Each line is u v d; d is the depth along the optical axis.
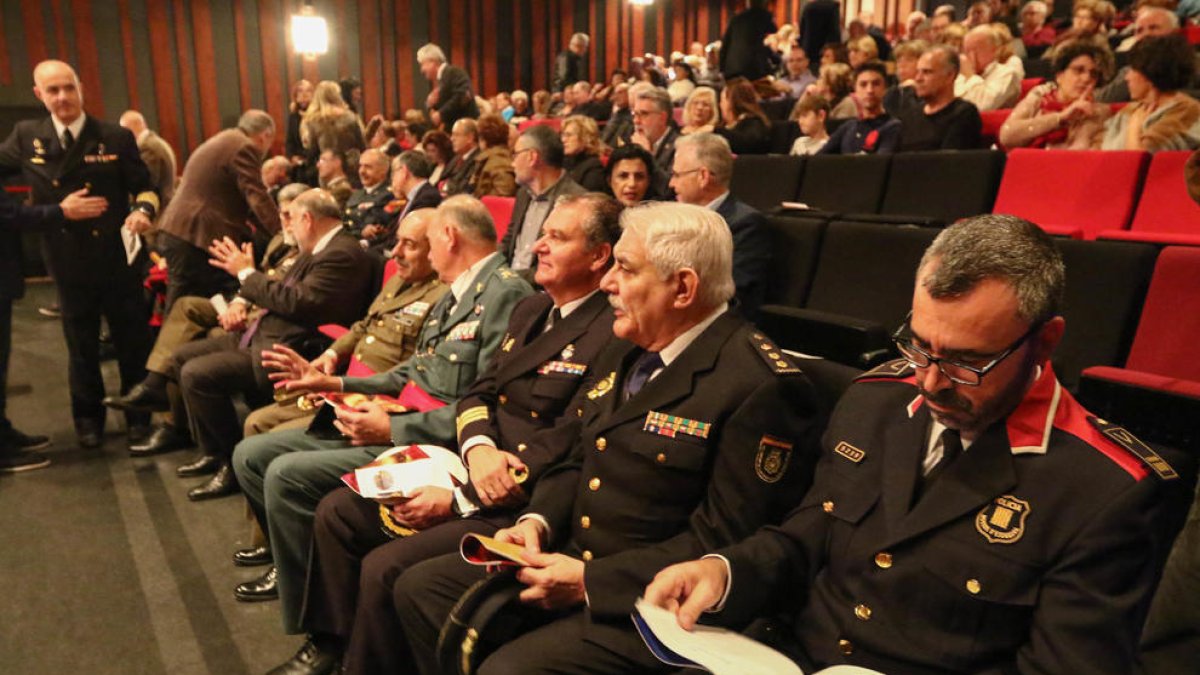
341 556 1.80
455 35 9.25
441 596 1.45
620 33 9.80
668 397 1.33
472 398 1.86
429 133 4.69
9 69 7.54
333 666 1.87
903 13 8.60
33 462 3.10
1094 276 1.75
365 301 2.93
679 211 1.37
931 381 0.96
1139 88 2.57
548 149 3.09
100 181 3.27
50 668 1.89
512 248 3.25
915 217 2.27
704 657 0.98
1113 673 0.87
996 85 3.80
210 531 2.60
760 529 1.21
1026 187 2.44
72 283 3.23
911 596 0.99
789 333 1.99
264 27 8.45
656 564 1.24
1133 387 1.43
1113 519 0.90
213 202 3.53
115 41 7.89
